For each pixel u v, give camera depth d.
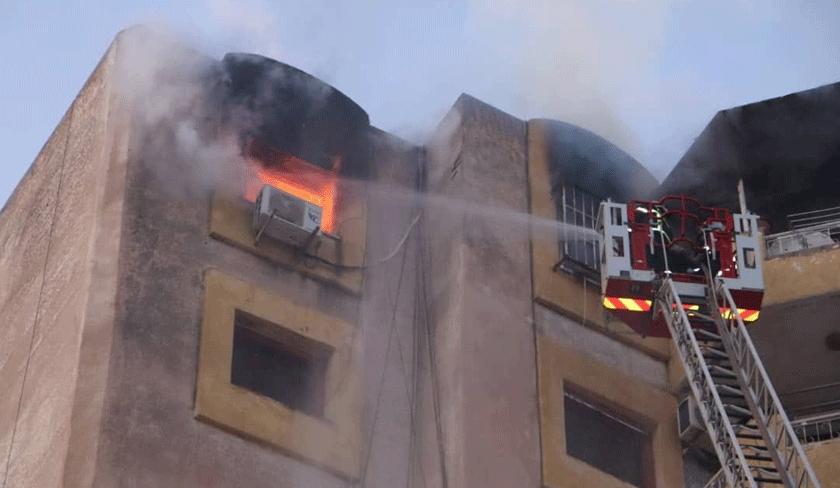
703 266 25.64
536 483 23.73
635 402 25.89
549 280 26.11
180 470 21.75
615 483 24.61
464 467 23.16
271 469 22.59
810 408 27.36
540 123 27.83
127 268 23.25
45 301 24.86
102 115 25.75
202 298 23.56
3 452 23.61
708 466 26.31
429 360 25.00
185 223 24.22
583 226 27.12
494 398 24.19
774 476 23.97
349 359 24.36
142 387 22.14
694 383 24.72
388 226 26.48
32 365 24.14
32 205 27.55
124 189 24.08
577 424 25.41
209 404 22.48
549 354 25.27
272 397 23.77
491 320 25.00
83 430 21.50
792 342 26.67
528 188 27.00
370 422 24.11
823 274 26.05
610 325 26.38
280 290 24.47
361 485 23.30
